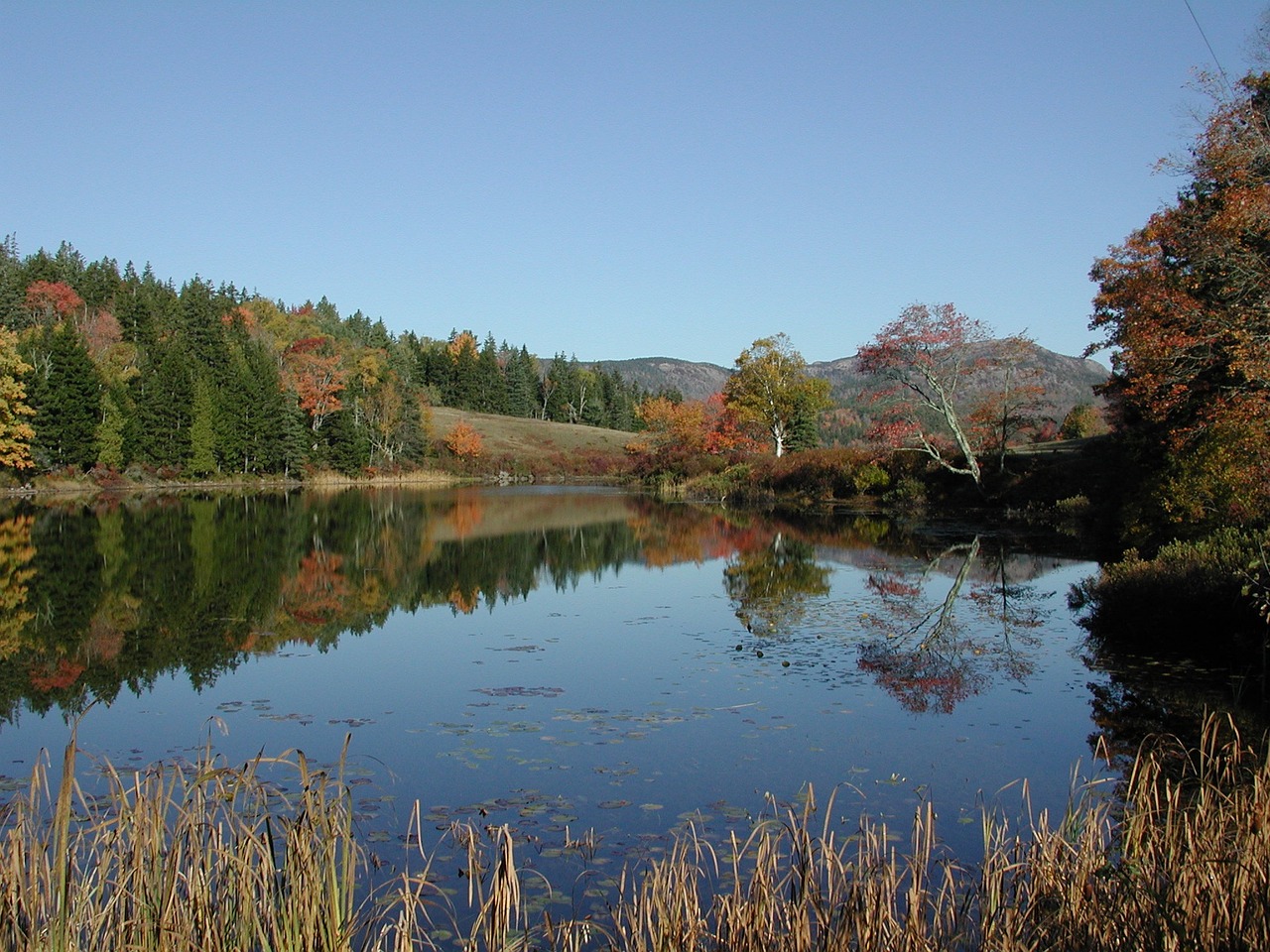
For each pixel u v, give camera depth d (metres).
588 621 15.28
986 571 20.53
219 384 65.56
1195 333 17.86
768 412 60.69
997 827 6.34
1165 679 10.88
